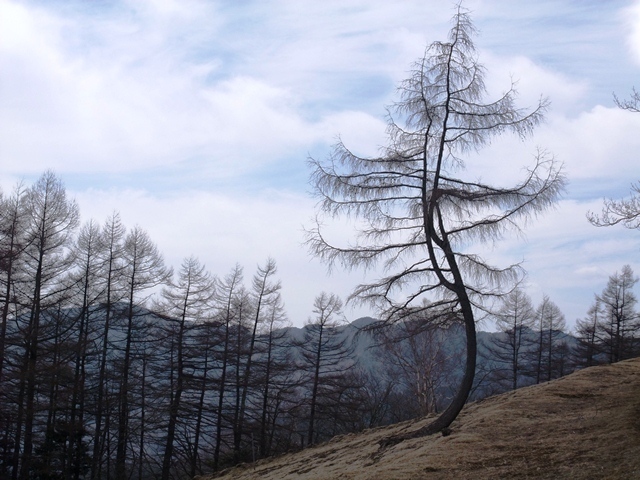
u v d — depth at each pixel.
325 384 39.16
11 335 31.34
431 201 14.99
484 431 13.88
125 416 36.38
